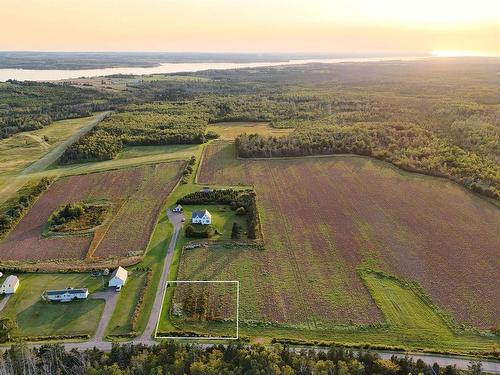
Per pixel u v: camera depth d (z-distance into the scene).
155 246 85.31
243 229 92.06
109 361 54.38
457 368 53.75
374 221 94.56
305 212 99.88
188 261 79.81
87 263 79.50
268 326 62.81
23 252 84.00
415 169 122.31
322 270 76.69
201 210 97.81
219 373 49.16
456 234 88.12
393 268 76.81
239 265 78.50
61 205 105.44
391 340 59.78
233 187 115.25
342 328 62.12
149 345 58.50
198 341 59.56
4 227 93.00
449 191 109.31
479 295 68.94
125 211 101.56
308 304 67.56
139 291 71.19
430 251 82.12
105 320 64.25
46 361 53.75
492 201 102.62
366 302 67.81
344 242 86.12
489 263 77.81
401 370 52.25
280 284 72.75
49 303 68.31
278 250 83.50
